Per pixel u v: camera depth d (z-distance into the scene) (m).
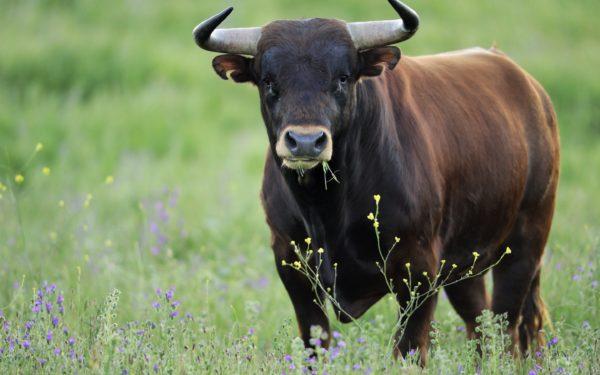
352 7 67.56
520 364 19.17
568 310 23.09
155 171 42.12
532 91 23.39
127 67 57.38
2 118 49.56
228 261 28.61
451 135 20.58
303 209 18.97
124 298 24.45
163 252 29.41
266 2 67.75
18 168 44.28
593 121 54.25
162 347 17.27
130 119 49.84
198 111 52.38
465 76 22.09
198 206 35.22
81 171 43.38
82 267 25.47
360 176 18.67
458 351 19.11
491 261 22.61
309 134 17.00
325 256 19.19
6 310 22.09
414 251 19.16
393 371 16.78
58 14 67.19
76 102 52.56
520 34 66.00
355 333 17.59
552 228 31.50
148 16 67.12
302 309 20.09
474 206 21.09
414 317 19.33
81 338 17.75
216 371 16.33
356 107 18.42
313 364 16.14
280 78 17.89
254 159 44.66
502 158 21.64
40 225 31.50
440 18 67.81
